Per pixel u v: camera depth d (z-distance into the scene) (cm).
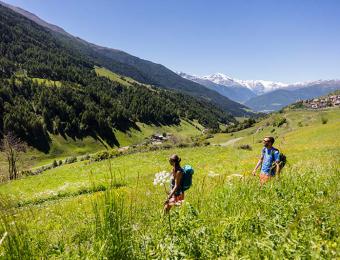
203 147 5409
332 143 4650
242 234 605
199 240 572
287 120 17162
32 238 667
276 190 877
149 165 4197
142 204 779
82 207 1481
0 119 18750
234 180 1028
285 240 539
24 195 2903
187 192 1051
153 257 524
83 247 566
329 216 660
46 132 19812
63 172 4534
